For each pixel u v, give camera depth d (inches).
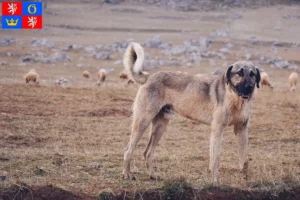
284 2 4803.2
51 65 1978.3
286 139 636.7
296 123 759.1
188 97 425.7
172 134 646.5
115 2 4658.0
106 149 548.4
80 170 443.2
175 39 3169.3
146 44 2748.5
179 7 4603.8
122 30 3553.2
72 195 381.4
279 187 411.5
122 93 1016.2
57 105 827.4
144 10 4426.7
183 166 469.7
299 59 2549.2
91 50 2514.8
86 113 775.1
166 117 434.6
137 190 392.2
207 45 2832.2
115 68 2027.6
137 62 436.1
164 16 4207.7
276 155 540.1
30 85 1034.7
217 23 3978.8
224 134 657.0
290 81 1411.2
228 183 412.2
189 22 4001.0
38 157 480.1
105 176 428.5
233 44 3011.8
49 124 683.4
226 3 4763.8
